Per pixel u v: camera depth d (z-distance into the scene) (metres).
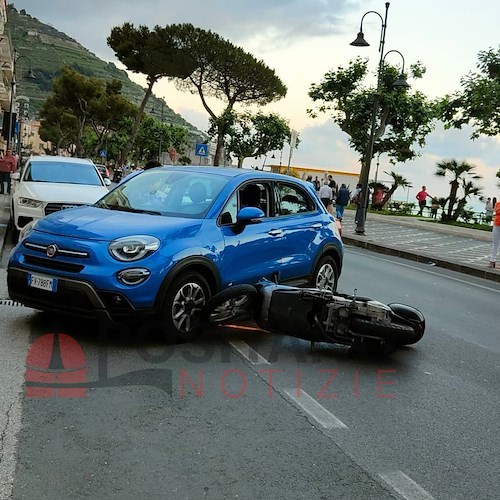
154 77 48.94
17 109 63.72
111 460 3.80
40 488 3.42
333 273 8.71
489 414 5.20
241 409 4.77
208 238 6.49
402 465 4.08
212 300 6.28
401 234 25.58
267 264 7.26
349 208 42.78
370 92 39.62
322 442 4.32
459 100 30.56
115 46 48.81
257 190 7.47
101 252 5.84
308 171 50.66
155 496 3.44
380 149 41.91
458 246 22.39
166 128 80.50
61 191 11.61
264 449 4.13
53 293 5.89
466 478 3.98
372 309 6.38
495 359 7.01
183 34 44.44
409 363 6.52
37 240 6.13
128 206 7.01
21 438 3.97
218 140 40.94
